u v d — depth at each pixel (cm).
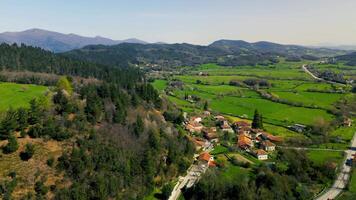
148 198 11875
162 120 17312
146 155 12475
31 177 9825
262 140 18588
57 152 10888
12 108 11994
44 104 12375
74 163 10569
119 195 10981
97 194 10306
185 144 15675
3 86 16188
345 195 13125
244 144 17488
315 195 13175
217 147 17462
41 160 10431
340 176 14762
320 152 17375
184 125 19550
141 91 19738
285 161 15850
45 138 11169
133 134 13712
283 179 13362
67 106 12681
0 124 10750
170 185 12188
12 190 9262
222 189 12400
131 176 11862
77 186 10144
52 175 10200
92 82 19838
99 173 10988
